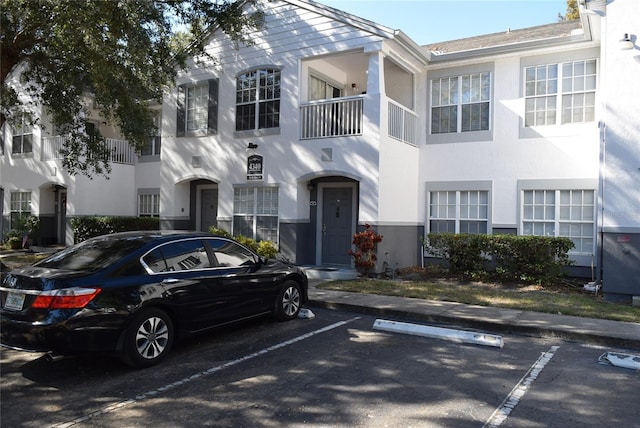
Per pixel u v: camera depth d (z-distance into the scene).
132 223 17.75
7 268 13.84
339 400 4.67
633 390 4.93
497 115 12.88
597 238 10.81
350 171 12.09
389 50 12.12
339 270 12.24
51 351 5.05
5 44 11.42
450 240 11.76
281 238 13.20
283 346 6.52
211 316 6.43
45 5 9.94
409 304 8.84
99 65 10.76
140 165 19.62
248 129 13.92
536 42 12.03
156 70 11.82
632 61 9.27
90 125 14.03
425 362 5.83
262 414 4.36
